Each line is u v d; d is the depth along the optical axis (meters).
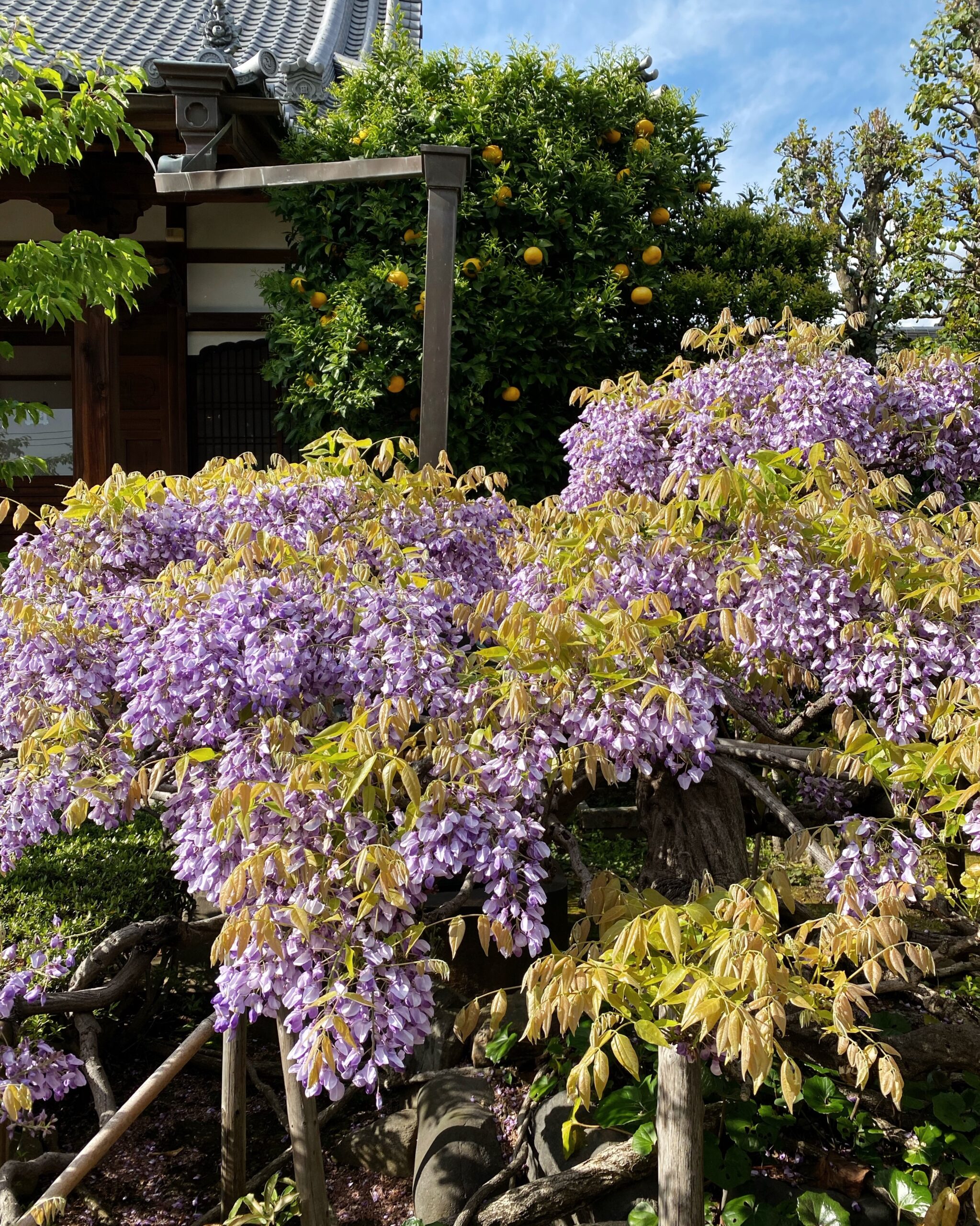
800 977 1.63
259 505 2.36
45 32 7.63
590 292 5.88
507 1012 2.94
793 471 2.12
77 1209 2.65
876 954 1.53
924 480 3.87
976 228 9.65
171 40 8.09
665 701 1.77
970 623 1.97
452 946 1.57
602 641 1.82
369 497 2.47
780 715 3.09
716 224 6.95
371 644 1.85
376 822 1.64
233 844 1.72
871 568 1.89
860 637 1.96
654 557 2.16
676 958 1.52
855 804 3.35
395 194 5.92
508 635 1.81
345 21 9.83
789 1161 2.33
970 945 2.22
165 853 3.37
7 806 2.02
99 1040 3.09
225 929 1.49
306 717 1.97
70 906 2.99
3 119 4.32
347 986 1.48
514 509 2.88
